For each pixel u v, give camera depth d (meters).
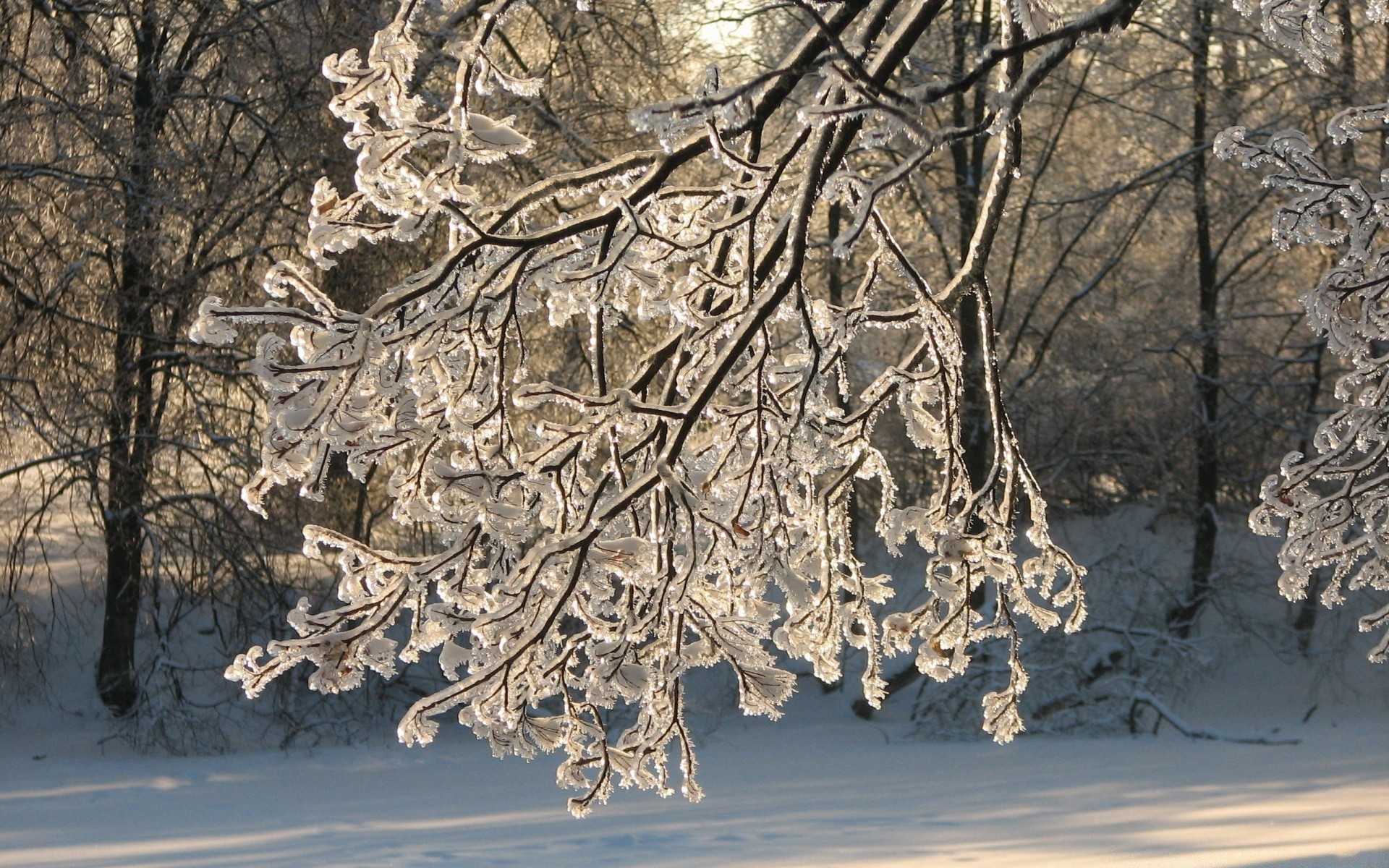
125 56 18.67
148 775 16.11
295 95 17.16
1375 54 22.22
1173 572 24.64
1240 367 25.73
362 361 3.66
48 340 17.34
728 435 4.59
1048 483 24.95
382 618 3.74
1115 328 25.42
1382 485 5.67
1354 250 5.40
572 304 4.24
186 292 17.44
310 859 9.91
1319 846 8.95
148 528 17.84
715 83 3.20
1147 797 13.56
